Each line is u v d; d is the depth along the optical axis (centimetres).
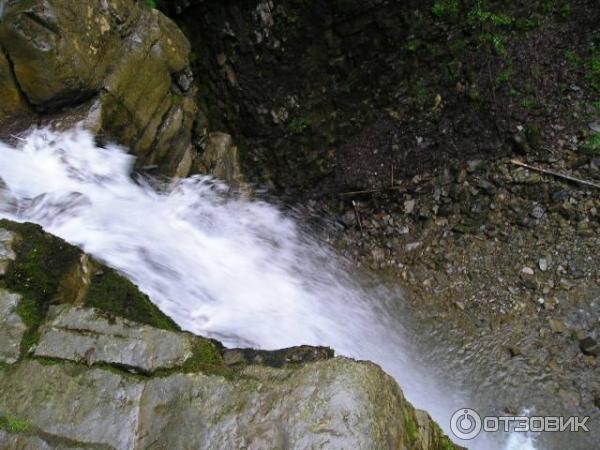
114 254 380
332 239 604
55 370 261
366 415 230
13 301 278
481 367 509
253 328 460
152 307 335
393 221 599
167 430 244
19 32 364
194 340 274
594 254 547
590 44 611
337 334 529
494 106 603
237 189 566
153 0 489
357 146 609
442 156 604
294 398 238
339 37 552
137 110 435
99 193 401
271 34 537
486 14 584
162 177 470
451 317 541
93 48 401
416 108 605
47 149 384
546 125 600
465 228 580
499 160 598
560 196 573
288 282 552
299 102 580
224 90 564
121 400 253
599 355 496
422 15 564
